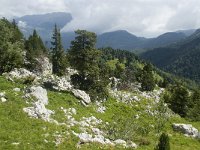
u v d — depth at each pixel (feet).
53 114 138.21
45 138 108.27
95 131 140.36
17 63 214.28
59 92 179.32
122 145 130.82
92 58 199.21
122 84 360.28
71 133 120.57
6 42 215.51
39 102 140.77
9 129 106.83
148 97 279.28
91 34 194.90
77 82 199.93
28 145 99.19
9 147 94.43
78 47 196.65
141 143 150.92
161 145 127.03
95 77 200.95
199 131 219.41
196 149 181.98
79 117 152.05
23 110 126.93
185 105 294.05
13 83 163.32
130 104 236.22
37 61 325.83
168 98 310.24
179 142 187.62
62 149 104.42
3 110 120.57
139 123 204.13
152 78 394.93
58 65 349.20
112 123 158.92
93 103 194.08
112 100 227.40
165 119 221.66
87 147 113.09
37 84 181.47
